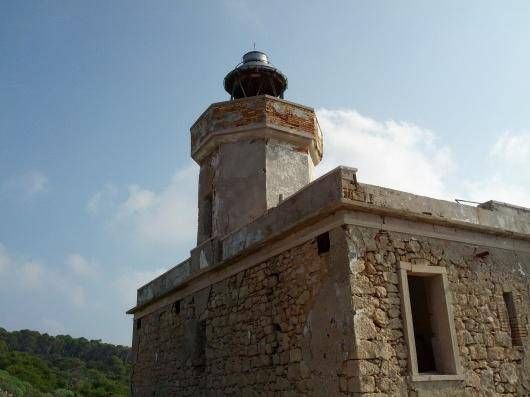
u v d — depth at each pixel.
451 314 8.04
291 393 7.90
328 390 7.14
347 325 7.01
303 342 7.85
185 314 12.16
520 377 8.46
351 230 7.48
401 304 7.50
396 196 8.27
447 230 8.70
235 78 14.42
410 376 7.08
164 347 13.12
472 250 8.91
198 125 13.19
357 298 7.09
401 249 7.93
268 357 8.65
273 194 11.95
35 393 34.84
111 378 56.69
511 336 8.84
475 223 9.10
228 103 12.55
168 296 13.40
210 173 12.91
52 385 41.50
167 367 12.70
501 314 8.78
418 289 8.82
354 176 7.86
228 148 12.45
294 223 8.35
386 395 6.78
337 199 7.57
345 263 7.28
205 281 11.41
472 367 7.91
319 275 7.78
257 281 9.41
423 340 8.47
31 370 43.41
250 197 11.85
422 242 8.24
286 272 8.59
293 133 12.52
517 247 9.71
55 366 62.88
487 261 9.06
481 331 8.33
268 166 12.12
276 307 8.70
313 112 13.14
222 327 10.32
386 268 7.62
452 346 7.77
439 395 7.28
